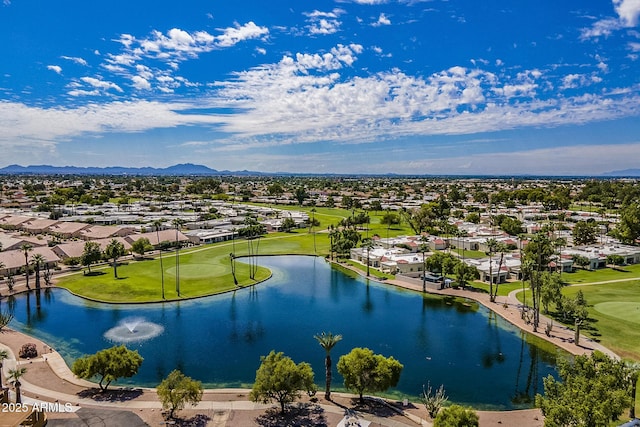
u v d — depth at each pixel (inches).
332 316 3735.2
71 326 3410.4
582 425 1582.2
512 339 3193.9
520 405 2272.4
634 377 1924.2
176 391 1958.7
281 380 2011.6
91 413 2023.9
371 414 2086.6
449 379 2568.9
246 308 3944.4
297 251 6673.2
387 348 3036.4
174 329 3378.4
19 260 5064.0
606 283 4603.8
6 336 3129.9
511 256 5674.2
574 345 2972.4
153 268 5315.0
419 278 4891.7
